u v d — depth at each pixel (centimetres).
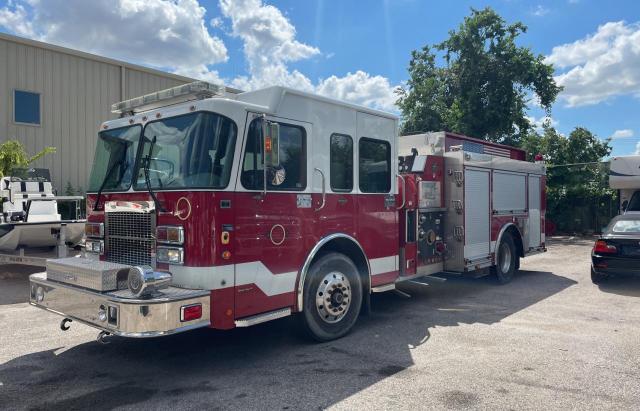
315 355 484
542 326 589
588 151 2178
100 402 375
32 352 497
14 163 1259
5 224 788
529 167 987
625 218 904
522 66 1986
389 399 375
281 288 474
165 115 463
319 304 516
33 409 362
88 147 1558
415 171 710
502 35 2027
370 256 586
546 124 2238
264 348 508
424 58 2183
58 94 1491
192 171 423
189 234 417
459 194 750
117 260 491
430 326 591
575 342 521
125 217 480
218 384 410
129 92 1642
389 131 625
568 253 1417
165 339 540
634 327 582
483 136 2073
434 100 2106
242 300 436
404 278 660
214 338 543
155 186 455
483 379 415
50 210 910
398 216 645
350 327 552
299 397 381
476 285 880
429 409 356
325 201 525
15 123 1409
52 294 458
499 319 626
